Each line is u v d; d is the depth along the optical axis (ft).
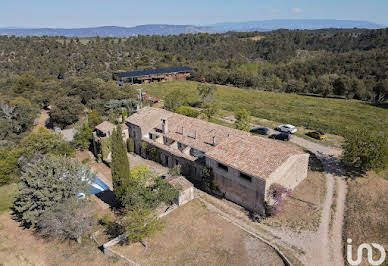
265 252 85.25
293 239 89.35
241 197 107.65
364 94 315.37
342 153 136.26
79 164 111.34
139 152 163.84
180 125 151.53
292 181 112.47
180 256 85.25
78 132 181.98
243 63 545.85
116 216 111.34
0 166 143.23
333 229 92.02
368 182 115.34
